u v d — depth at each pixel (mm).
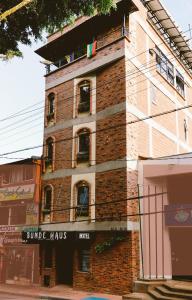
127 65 20266
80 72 22625
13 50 9258
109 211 18969
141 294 16469
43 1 8734
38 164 24125
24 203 25859
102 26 22156
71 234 19828
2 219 27562
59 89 23984
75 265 19969
